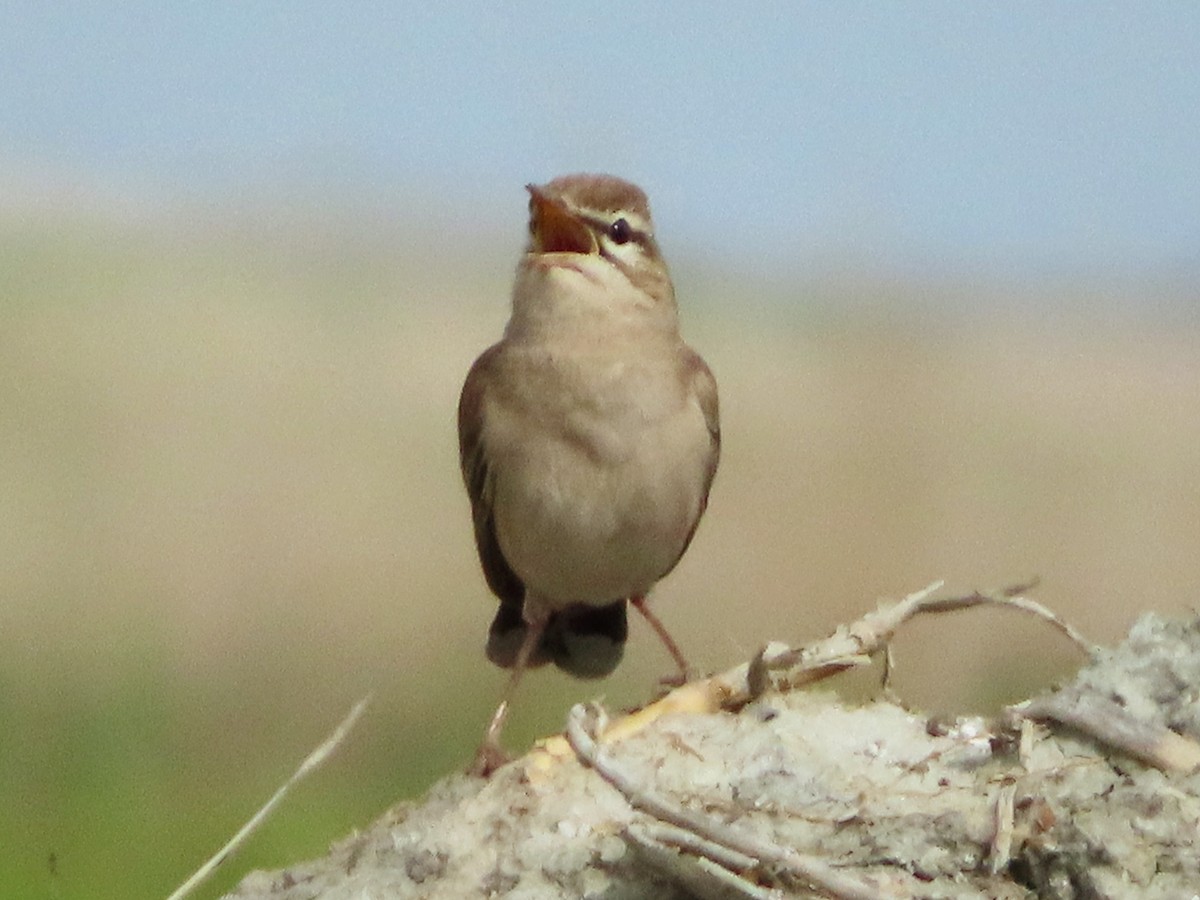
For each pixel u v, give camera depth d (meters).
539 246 9.52
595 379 9.08
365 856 7.13
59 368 24.27
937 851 6.40
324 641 16.41
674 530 9.49
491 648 10.31
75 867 11.55
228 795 12.95
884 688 7.88
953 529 19.75
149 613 16.92
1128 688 6.89
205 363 25.00
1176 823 6.29
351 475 21.23
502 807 7.05
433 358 25.97
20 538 18.80
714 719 7.34
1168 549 19.89
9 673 15.30
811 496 19.69
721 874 6.26
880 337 22.22
